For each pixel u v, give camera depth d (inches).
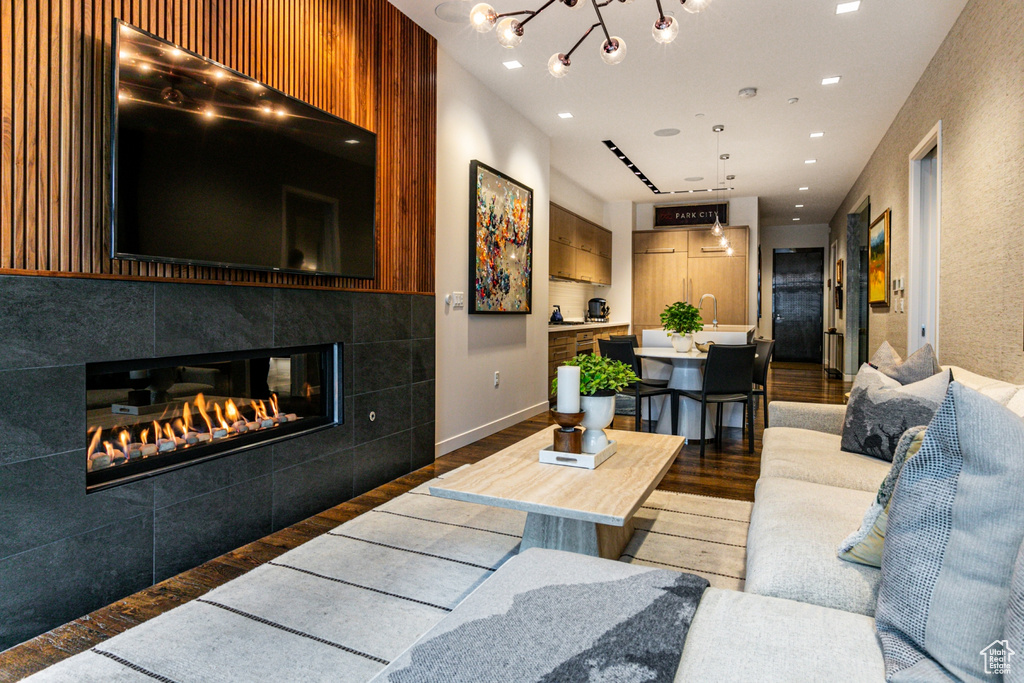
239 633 70.7
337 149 114.3
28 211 68.4
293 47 107.0
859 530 52.8
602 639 40.8
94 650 66.8
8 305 66.1
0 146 65.7
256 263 95.6
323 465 115.2
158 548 83.6
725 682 36.9
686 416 186.7
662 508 118.7
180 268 85.7
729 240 355.6
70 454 72.3
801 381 338.0
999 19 109.1
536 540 89.3
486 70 171.2
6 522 66.2
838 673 37.9
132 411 84.1
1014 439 36.8
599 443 92.4
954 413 39.3
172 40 85.1
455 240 166.6
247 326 96.7
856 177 302.5
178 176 82.0
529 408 217.6
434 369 153.2
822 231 480.4
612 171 291.0
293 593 80.8
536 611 44.8
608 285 367.9
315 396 118.1
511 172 200.4
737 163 274.7
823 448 101.1
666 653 39.2
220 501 93.2
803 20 140.2
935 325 157.6
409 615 75.2
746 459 161.0
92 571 75.2
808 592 51.4
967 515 37.4
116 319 77.2
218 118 88.4
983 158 118.6
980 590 35.7
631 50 156.6
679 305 192.4
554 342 248.7
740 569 89.9
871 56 159.0
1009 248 104.5
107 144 76.9
